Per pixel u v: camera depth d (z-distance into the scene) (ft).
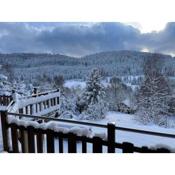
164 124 44.88
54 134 7.61
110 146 6.63
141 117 45.78
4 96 26.55
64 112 47.70
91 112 47.98
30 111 19.34
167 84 51.80
